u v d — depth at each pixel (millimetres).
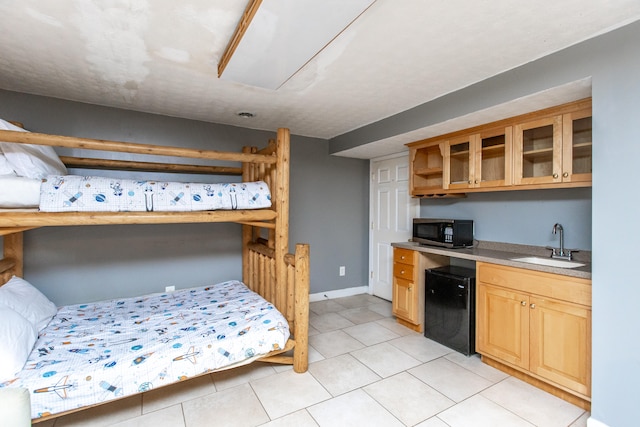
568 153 2170
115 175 2961
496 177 2707
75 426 1780
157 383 1790
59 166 2418
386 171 4273
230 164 3498
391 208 4199
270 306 2537
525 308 2207
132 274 3047
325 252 4250
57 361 1713
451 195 3219
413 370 2418
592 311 1768
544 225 2625
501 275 2375
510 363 2311
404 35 1704
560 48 1849
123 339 2004
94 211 1923
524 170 2451
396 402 2018
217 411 1924
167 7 1483
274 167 2666
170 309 2553
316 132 3844
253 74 2072
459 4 1449
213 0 1428
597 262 1735
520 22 1592
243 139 3574
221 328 2170
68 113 2750
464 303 2672
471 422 1830
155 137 3113
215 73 2213
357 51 1877
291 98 2670
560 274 1997
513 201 2846
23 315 1995
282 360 2410
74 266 2814
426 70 2129
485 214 3084
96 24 1626
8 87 2473
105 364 1715
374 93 2549
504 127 2545
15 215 1715
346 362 2537
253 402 2014
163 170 3096
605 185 1697
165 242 3195
